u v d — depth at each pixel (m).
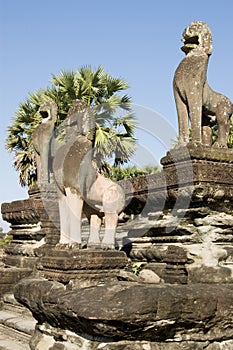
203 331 4.26
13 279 6.81
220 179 5.12
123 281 4.73
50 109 7.09
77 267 4.69
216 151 5.19
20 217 7.35
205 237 5.15
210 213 5.22
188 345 4.19
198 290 4.28
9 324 6.04
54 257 4.84
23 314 6.32
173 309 4.04
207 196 5.06
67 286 4.65
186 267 5.03
